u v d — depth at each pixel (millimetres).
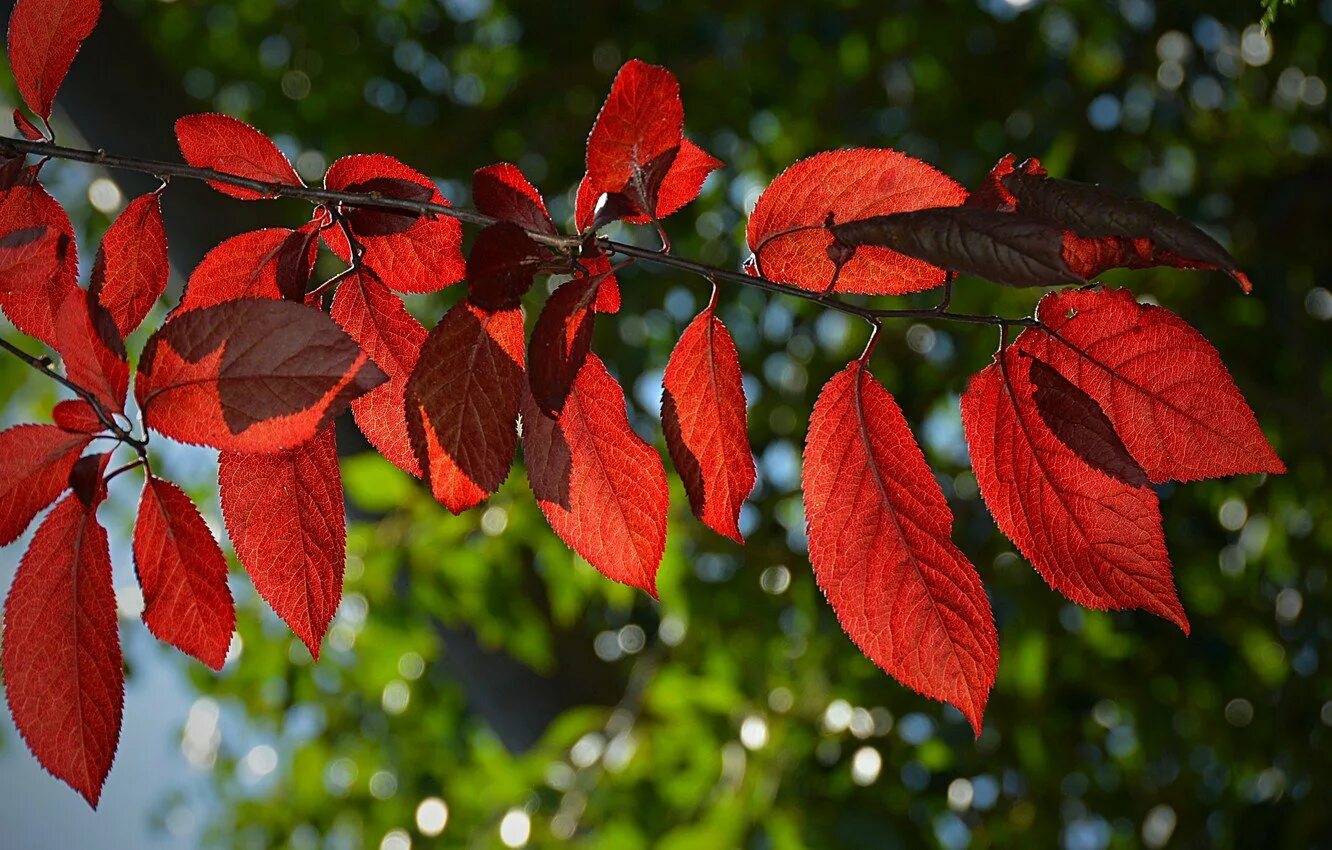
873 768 1207
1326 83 1942
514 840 1281
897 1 2111
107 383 474
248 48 2674
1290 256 1929
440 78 2707
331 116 2615
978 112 2176
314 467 500
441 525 1425
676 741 1345
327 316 473
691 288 2295
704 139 2412
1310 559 1816
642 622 2326
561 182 2396
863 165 502
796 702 1442
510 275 491
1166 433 505
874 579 507
